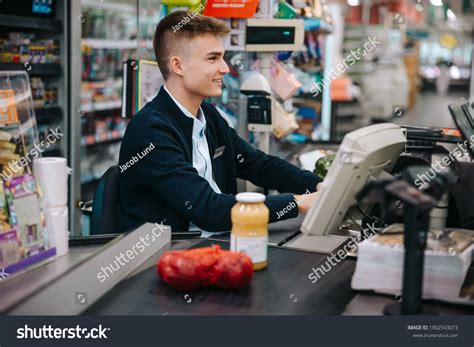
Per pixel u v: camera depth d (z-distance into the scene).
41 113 4.09
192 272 1.65
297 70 4.41
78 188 4.36
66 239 2.01
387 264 1.66
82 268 1.64
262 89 3.34
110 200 2.61
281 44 3.40
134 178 2.54
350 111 6.87
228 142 2.90
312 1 4.07
